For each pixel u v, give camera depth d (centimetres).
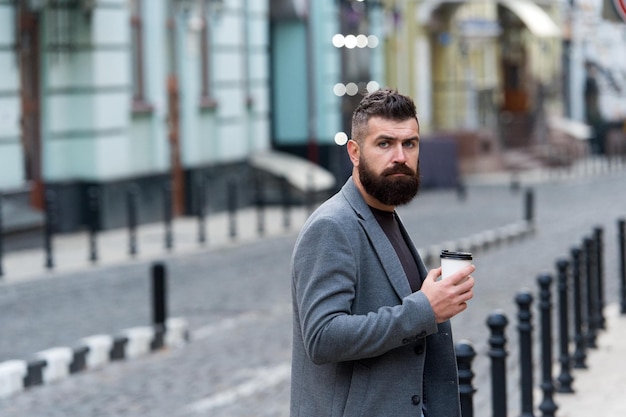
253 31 3225
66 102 2442
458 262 455
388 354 461
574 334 1171
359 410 459
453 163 3853
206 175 2952
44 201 2378
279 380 1162
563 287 1078
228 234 2511
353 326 446
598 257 1368
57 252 2162
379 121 463
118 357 1304
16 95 2231
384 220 477
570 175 4425
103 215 2462
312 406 467
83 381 1189
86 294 1708
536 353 1268
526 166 4600
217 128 3025
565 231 2609
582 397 1045
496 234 2384
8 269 1941
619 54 5309
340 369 463
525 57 5088
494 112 4616
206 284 1828
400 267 466
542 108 4956
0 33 2195
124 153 2544
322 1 3625
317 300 452
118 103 2523
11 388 1141
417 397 462
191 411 1039
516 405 1020
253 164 3183
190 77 2898
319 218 463
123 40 2534
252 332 1437
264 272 1958
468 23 4503
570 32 4862
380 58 3931
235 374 1195
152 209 2677
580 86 5412
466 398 706
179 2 2842
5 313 1547
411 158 466
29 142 2355
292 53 3641
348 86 3803
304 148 3644
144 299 1669
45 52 2384
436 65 4528
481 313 1541
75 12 2431
